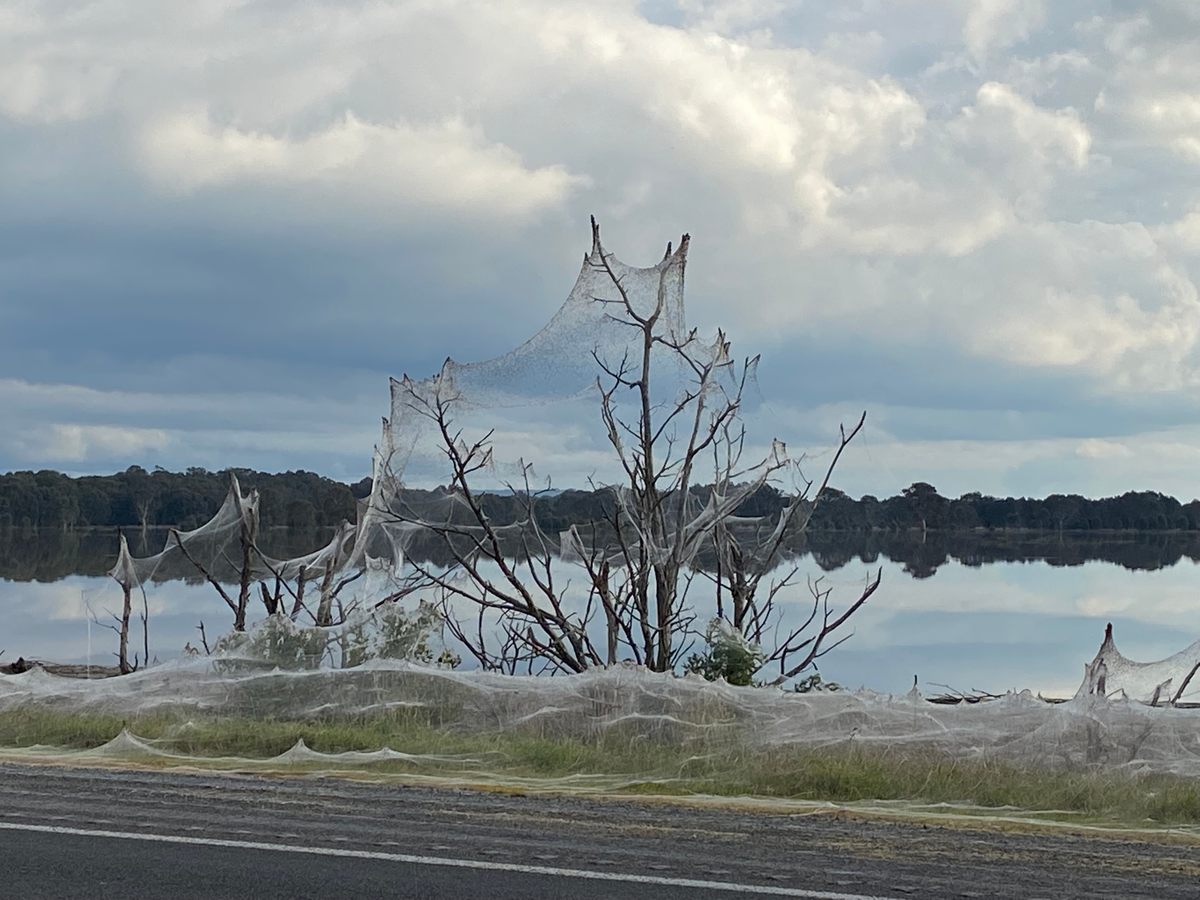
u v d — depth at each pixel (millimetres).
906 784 9750
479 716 12969
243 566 19484
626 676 12938
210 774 10000
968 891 6707
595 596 18938
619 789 9695
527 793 9289
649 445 15727
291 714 13320
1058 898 6605
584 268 16125
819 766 10023
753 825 8203
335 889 6688
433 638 16469
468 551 17391
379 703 13383
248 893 6621
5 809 8516
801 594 20969
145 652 20516
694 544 15820
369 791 9266
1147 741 10969
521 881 6832
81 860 7219
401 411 16156
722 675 14430
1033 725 11359
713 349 16328
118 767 10328
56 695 14281
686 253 16078
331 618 18562
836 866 7176
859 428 16859
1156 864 7309
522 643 16266
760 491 16828
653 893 6625
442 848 7496
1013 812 9039
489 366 16156
